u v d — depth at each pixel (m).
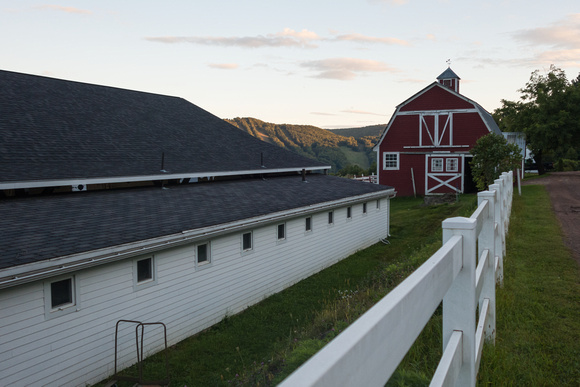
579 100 36.72
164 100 19.98
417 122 31.61
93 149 12.61
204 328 10.94
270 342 9.85
